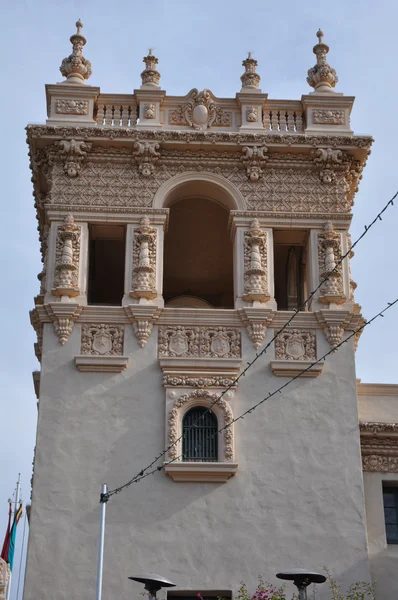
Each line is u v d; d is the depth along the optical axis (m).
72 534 26.11
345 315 28.77
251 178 30.52
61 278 28.80
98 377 27.92
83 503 26.45
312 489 27.02
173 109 31.39
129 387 27.84
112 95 31.45
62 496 26.48
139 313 28.45
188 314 28.72
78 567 25.81
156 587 22.88
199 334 28.58
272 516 26.66
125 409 27.58
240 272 29.45
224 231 35.41
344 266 29.64
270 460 27.27
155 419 27.52
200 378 27.97
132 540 26.17
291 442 27.52
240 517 26.58
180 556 26.08
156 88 31.33
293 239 31.03
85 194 30.09
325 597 25.83
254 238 29.67
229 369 28.14
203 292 38.94
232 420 27.50
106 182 30.30
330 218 30.27
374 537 27.48
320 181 30.72
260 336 28.55
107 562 25.91
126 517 26.41
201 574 25.92
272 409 27.86
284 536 26.45
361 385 29.92
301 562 26.20
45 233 31.72
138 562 25.97
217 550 26.20
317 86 32.22
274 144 30.61
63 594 25.52
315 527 26.61
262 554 26.22
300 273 33.78
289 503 26.81
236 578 25.92
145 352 28.27
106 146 30.56
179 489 26.81
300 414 27.86
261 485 26.97
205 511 26.61
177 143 30.45
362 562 26.28
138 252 29.53
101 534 24.72
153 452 27.12
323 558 26.28
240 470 27.09
